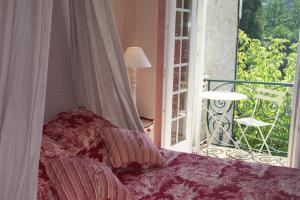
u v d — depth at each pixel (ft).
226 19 19.25
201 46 15.35
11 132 5.22
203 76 16.33
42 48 5.22
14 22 5.25
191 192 7.09
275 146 18.17
